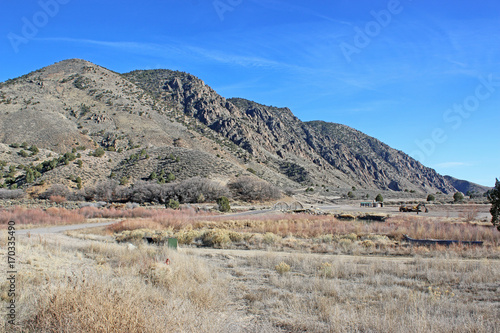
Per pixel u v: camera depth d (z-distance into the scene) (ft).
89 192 231.71
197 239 79.61
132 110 561.02
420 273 41.91
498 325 23.56
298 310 27.12
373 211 178.19
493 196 75.82
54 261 39.37
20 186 251.60
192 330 19.76
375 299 31.07
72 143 416.46
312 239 79.30
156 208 185.26
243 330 22.72
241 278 40.47
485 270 41.22
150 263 36.60
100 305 18.99
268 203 242.58
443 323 23.27
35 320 18.63
